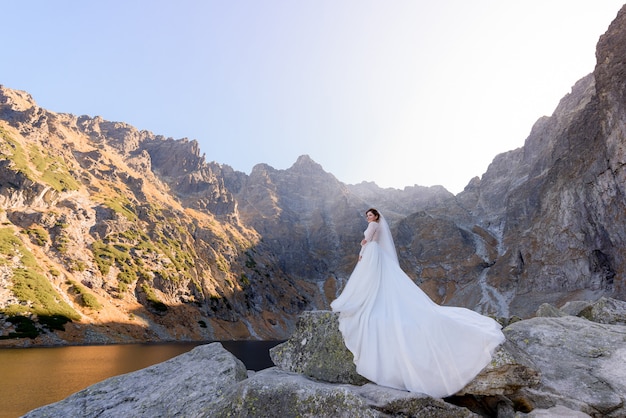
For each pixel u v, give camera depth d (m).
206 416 4.67
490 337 5.39
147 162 183.75
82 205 103.25
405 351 5.31
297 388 4.66
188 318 98.31
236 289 131.75
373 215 6.98
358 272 6.44
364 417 4.27
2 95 128.88
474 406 5.72
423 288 165.00
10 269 69.62
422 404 4.80
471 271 165.88
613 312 10.73
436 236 196.38
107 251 96.00
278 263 187.25
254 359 52.38
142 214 124.69
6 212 84.50
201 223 156.12
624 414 5.88
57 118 150.50
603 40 88.88
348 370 5.97
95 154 144.12
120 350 55.09
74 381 28.41
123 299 87.12
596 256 103.44
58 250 85.06
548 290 113.12
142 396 5.71
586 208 106.19
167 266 108.25
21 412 19.41
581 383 6.57
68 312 69.56
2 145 98.06
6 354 44.66
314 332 6.79
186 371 6.25
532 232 131.75
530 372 5.24
